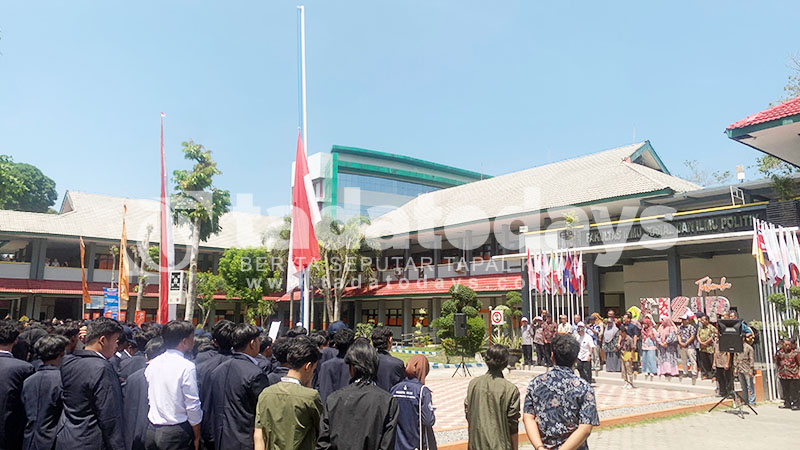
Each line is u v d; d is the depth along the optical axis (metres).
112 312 21.67
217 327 5.39
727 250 18.70
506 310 24.75
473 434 4.77
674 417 10.85
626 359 14.92
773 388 13.20
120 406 4.50
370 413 3.82
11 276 33.19
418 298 35.47
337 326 7.55
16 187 18.67
